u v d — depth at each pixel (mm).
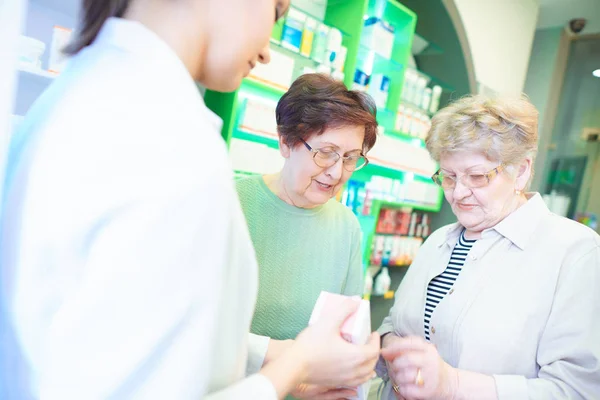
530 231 1180
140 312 392
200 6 519
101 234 411
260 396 511
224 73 566
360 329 751
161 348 402
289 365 589
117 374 385
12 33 435
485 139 1127
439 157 1279
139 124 439
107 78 479
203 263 422
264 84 2359
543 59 4805
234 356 561
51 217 429
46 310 428
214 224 433
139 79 471
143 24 526
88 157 431
